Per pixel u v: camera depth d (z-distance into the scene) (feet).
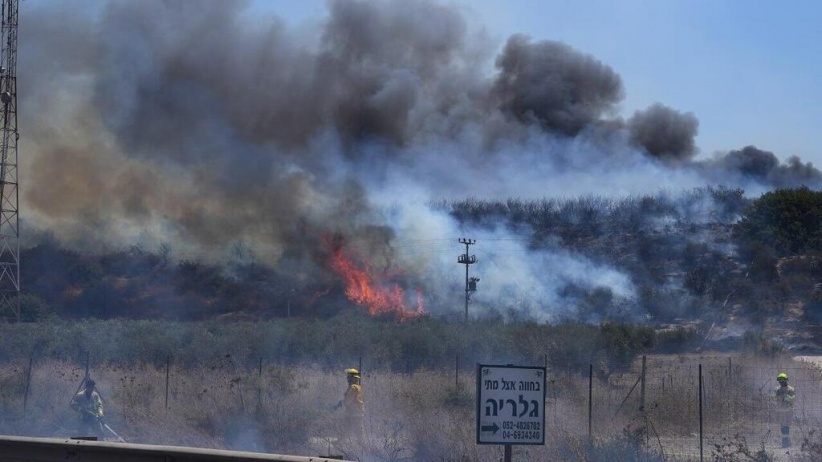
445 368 227.81
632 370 248.73
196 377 169.48
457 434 99.91
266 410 123.44
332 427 118.52
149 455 66.18
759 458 99.09
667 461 94.07
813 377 202.39
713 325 388.57
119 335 276.21
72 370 180.34
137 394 142.51
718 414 136.36
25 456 71.41
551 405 138.00
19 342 250.16
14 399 139.54
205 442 113.19
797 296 417.49
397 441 104.17
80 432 120.78
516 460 88.84
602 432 110.01
